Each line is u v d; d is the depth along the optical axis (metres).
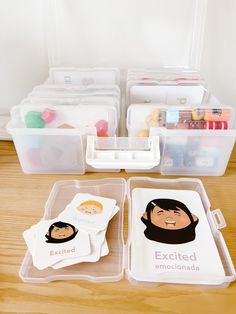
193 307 0.35
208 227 0.47
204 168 0.61
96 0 0.76
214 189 0.58
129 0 0.76
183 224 0.47
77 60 0.85
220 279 0.38
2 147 0.72
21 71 0.87
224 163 0.60
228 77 0.86
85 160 0.60
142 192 0.55
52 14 0.77
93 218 0.48
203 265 0.40
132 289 0.37
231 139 0.57
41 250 0.41
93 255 0.41
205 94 0.69
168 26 0.79
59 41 0.82
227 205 0.53
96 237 0.44
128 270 0.39
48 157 0.60
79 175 0.61
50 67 0.83
